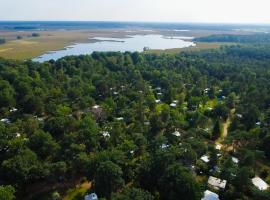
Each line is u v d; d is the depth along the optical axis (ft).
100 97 552.00
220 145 386.32
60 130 370.12
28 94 486.38
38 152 315.78
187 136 374.43
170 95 543.80
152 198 250.37
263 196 263.49
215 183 296.71
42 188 289.12
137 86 582.76
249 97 530.27
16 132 357.20
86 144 330.75
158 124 407.44
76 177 307.17
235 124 424.87
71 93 511.40
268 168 341.41
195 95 568.00
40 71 640.58
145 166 298.76
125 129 385.70
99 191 267.59
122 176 295.28
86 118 384.27
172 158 297.74
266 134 387.75
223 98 574.56
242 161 325.01
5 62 653.30
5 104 467.11
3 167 280.31
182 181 264.52
